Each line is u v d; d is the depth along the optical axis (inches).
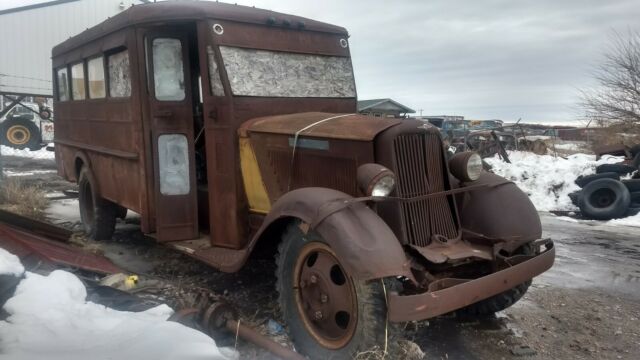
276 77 192.2
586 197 375.9
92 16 901.2
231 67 181.9
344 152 150.3
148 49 192.5
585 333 166.7
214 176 187.0
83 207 274.1
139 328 124.7
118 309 148.1
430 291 124.0
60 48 298.7
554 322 174.9
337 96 208.7
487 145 650.8
